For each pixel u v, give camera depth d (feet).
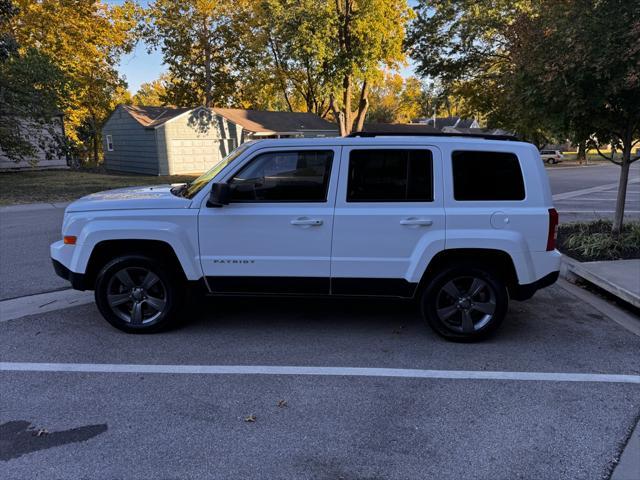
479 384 12.09
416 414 10.73
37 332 15.23
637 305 16.80
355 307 17.79
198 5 115.75
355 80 106.83
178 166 93.04
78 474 8.71
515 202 14.07
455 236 13.92
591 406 11.07
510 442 9.72
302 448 9.50
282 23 89.15
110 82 113.50
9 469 8.82
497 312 14.32
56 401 11.18
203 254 14.51
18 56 62.23
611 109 22.91
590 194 57.62
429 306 14.44
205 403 11.15
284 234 14.23
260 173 14.28
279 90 136.98
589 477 8.70
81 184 66.39
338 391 11.73
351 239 14.12
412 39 62.85
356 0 90.53
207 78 127.03
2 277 21.22
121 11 104.68
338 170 14.10
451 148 14.06
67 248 14.89
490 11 55.16
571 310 17.57
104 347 14.16
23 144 65.77
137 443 9.63
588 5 21.04
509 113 34.86
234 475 8.71
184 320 16.38
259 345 14.38
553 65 21.45
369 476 8.71
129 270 14.88
